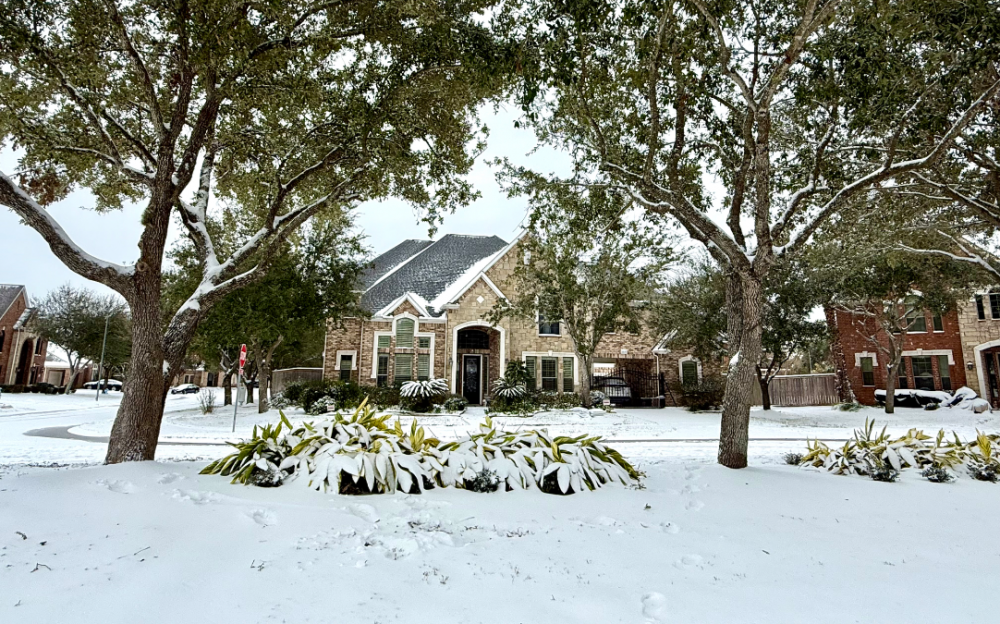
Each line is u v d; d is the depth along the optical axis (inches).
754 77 353.4
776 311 1026.1
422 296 1238.9
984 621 141.1
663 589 155.0
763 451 535.5
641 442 645.9
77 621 120.6
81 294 2028.8
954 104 378.3
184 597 133.6
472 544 184.7
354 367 1117.7
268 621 124.3
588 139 437.4
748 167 406.0
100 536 172.9
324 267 951.0
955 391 1139.3
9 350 2043.6
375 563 160.9
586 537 199.3
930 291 947.3
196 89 382.3
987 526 238.8
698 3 274.1
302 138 418.6
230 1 269.3
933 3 291.0
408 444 281.1
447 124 391.9
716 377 1144.8
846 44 326.0
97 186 452.4
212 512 201.3
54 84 338.6
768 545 202.8
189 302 353.7
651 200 422.0
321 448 273.3
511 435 306.7
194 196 410.9
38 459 442.3
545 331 1146.7
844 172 445.4
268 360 1000.9
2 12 264.7
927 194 512.7
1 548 160.2
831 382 1334.9
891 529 231.3
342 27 336.8
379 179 417.1
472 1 314.7
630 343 1214.9
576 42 301.9
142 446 314.2
